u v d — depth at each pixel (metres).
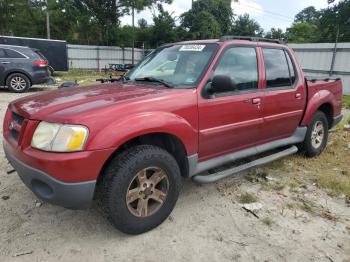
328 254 2.83
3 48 11.38
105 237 2.95
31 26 34.59
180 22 34.00
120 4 32.72
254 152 4.09
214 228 3.15
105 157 2.60
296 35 48.25
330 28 32.66
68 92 3.36
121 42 34.25
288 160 4.98
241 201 3.69
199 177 3.46
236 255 2.77
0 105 8.74
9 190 3.72
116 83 3.81
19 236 2.91
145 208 2.96
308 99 4.77
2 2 30.27
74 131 2.51
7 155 3.07
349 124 7.99
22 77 11.56
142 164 2.82
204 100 3.32
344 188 4.04
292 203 3.69
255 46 4.07
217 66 3.52
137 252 2.77
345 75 16.66
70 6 31.69
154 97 3.00
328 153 5.48
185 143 3.17
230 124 3.61
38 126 2.66
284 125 4.45
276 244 2.94
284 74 4.43
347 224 3.31
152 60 4.12
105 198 2.73
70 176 2.52
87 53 28.77
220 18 33.88
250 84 3.90
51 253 2.72
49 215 3.26
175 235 3.02
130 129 2.70
